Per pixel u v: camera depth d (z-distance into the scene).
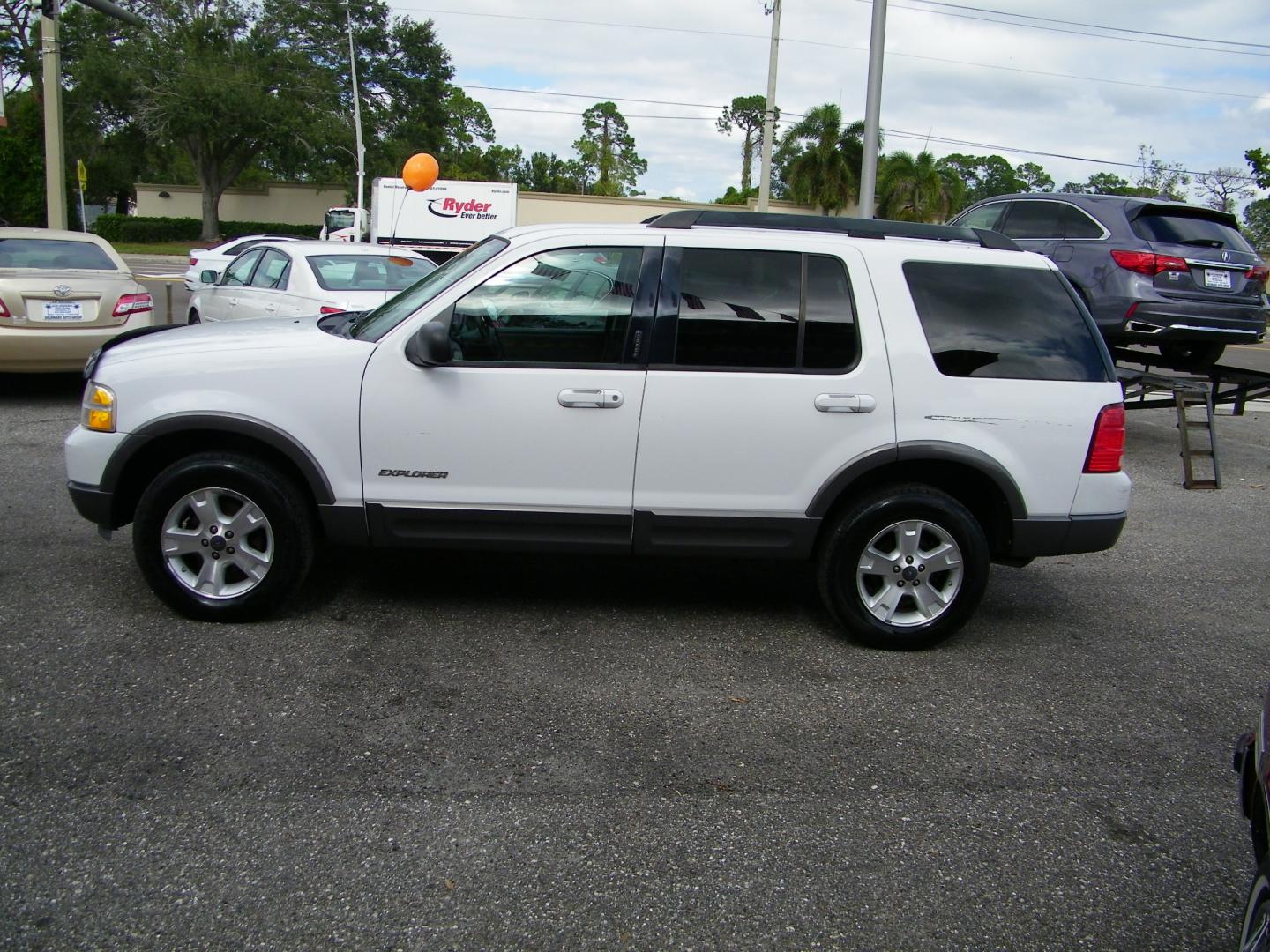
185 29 49.03
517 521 4.77
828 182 41.19
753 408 4.70
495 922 2.88
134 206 67.69
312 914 2.88
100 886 2.95
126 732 3.80
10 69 52.38
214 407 4.64
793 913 2.98
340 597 5.27
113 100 48.44
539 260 4.72
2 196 33.00
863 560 4.82
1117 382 4.92
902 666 4.80
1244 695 4.70
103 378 4.72
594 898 3.01
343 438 4.68
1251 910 2.34
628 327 4.70
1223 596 6.14
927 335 4.78
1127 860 3.34
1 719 3.85
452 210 29.41
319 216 57.84
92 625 4.73
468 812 3.41
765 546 4.84
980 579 4.84
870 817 3.51
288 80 49.97
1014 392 4.79
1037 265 4.96
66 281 9.29
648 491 4.76
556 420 4.68
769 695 4.42
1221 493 8.95
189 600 4.77
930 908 3.04
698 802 3.54
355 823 3.31
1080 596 6.04
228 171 53.16
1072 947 2.91
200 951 2.72
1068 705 4.48
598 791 3.58
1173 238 9.59
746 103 67.25
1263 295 9.78
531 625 5.04
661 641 4.93
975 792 3.71
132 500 4.99
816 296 4.77
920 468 4.94
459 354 4.71
